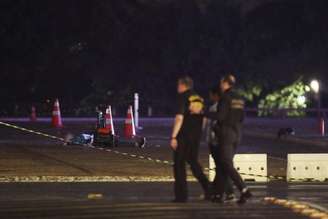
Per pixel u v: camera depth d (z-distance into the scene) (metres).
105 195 52.75
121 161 75.00
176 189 47.47
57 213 43.84
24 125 128.88
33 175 64.25
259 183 62.44
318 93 178.25
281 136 112.94
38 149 84.94
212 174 61.66
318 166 64.94
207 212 44.53
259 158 63.81
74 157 77.62
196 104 46.03
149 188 57.38
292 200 51.06
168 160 76.88
